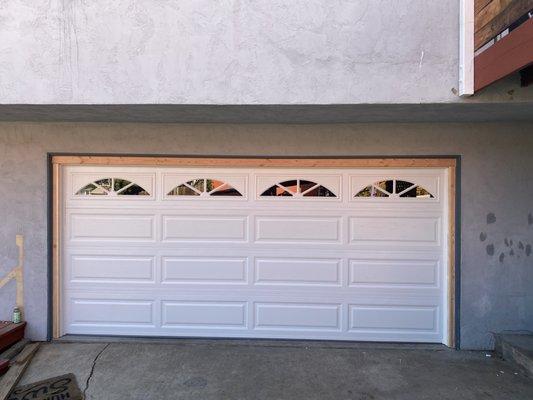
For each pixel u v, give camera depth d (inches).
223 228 198.1
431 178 193.2
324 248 196.5
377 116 166.7
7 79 139.9
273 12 136.9
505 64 113.6
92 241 198.7
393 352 186.1
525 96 134.9
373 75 136.7
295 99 137.9
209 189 198.2
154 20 138.1
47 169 192.7
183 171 197.5
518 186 186.5
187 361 175.9
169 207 198.1
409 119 175.2
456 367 171.9
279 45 137.3
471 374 166.1
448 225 190.4
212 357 179.9
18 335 188.9
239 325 199.2
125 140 192.1
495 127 185.8
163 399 147.4
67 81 139.7
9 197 193.8
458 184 187.8
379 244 195.5
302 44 137.1
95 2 138.4
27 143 192.4
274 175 196.7
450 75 135.7
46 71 139.7
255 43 137.5
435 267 194.4
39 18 139.3
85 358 178.2
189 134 191.6
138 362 175.0
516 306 187.8
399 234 194.7
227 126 191.2
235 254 197.9
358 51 136.6
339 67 137.0
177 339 198.2
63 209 197.9
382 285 196.1
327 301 197.3
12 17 139.2
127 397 148.6
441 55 135.6
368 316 196.5
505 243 187.3
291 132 190.5
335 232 196.4
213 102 138.6
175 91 139.0
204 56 138.1
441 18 135.4
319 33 136.7
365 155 188.9
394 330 196.2
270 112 156.6
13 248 194.5
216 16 137.5
